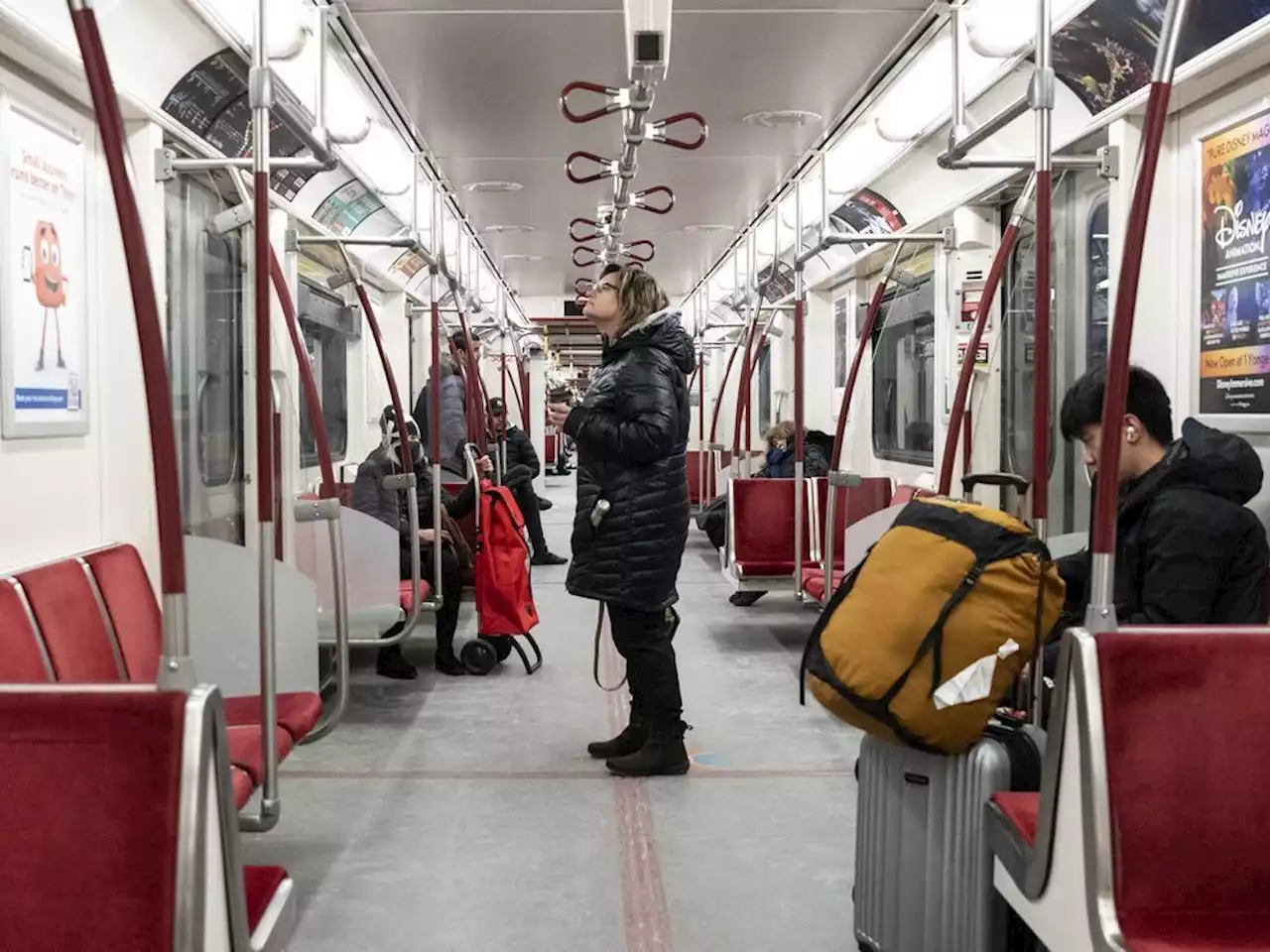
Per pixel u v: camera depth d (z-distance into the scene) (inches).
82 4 61.4
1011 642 88.1
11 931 61.7
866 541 176.7
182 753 62.2
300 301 218.2
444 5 160.9
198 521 153.1
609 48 180.4
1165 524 92.7
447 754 167.6
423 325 329.1
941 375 197.6
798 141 241.6
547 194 300.4
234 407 166.1
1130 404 98.0
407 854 128.6
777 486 257.0
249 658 125.4
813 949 105.4
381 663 217.3
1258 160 116.4
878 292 189.0
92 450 130.2
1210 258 125.3
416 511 179.6
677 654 236.4
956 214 191.3
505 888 119.3
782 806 144.8
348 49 178.5
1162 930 67.4
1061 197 161.0
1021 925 92.4
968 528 90.4
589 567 154.2
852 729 181.3
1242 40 109.7
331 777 156.3
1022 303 183.3
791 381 349.7
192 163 135.6
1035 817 84.3
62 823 62.2
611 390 150.9
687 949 105.5
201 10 128.1
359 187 234.4
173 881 61.3
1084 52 135.2
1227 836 69.2
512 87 201.5
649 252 406.9
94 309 130.3
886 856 98.4
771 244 326.0
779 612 287.0
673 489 153.3
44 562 116.3
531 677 217.8
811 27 170.9
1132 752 69.3
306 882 120.7
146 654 123.4
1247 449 94.9
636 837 134.0
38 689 63.7
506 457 386.9
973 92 166.4
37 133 116.2
